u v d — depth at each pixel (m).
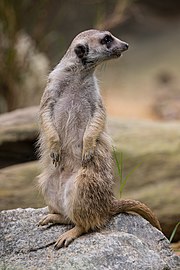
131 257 6.80
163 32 30.27
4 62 17.34
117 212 7.42
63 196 7.26
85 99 7.33
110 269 6.62
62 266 6.61
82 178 6.98
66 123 7.32
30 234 7.27
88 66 7.32
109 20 19.00
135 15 27.67
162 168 11.55
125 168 11.48
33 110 13.18
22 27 18.97
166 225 10.62
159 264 6.86
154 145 12.06
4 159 12.15
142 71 26.14
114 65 26.34
